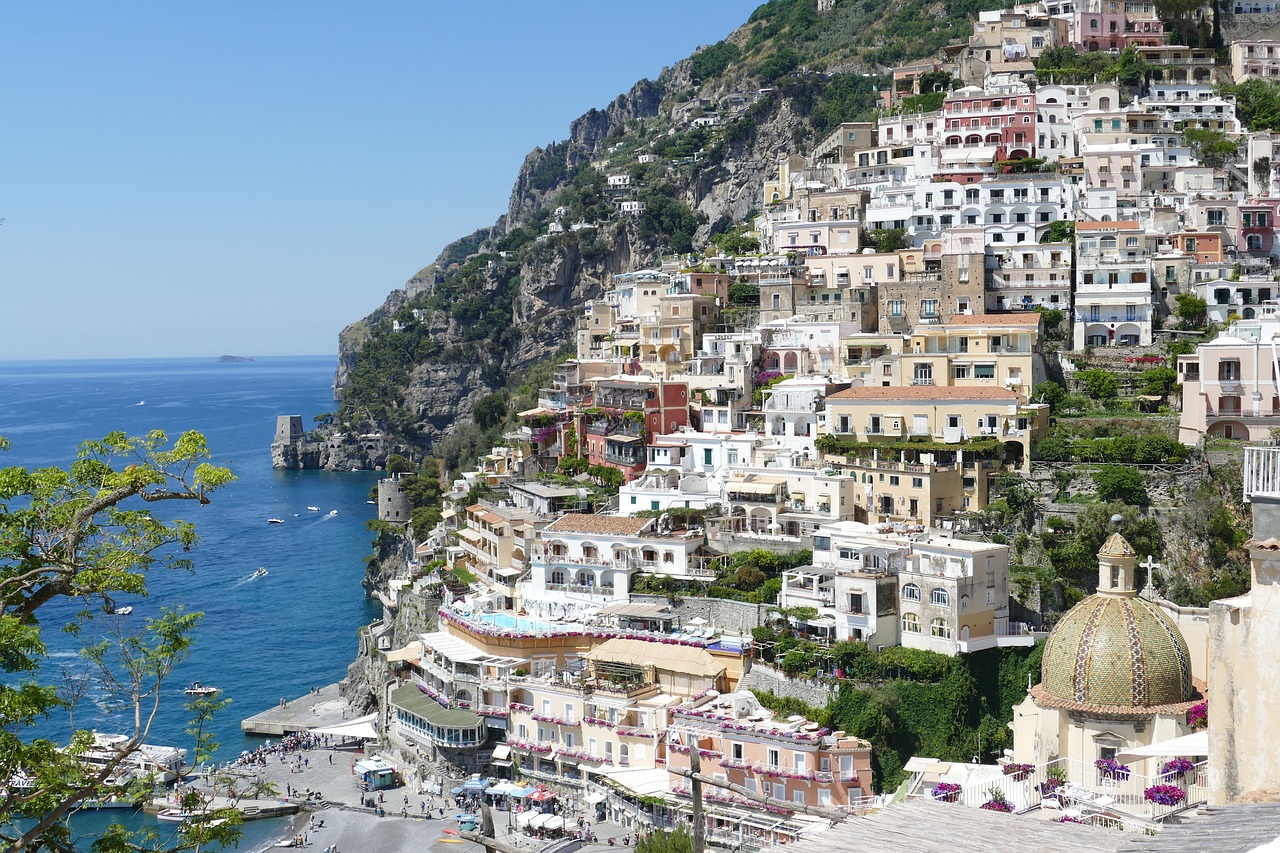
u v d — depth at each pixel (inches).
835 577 5438.0
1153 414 6702.8
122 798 2544.3
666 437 7529.5
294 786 6067.9
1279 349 6048.2
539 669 5969.5
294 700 7524.6
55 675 7332.7
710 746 5093.5
